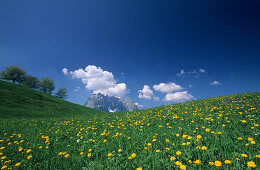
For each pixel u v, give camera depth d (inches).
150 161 116.3
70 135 254.1
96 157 137.1
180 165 92.6
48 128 368.2
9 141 239.8
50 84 3570.4
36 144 204.5
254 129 150.9
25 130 353.4
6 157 153.9
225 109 289.4
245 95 430.6
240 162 98.0
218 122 191.8
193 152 120.2
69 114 1216.8
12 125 456.4
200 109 319.6
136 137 181.2
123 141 175.0
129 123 296.2
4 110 850.8
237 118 209.2
